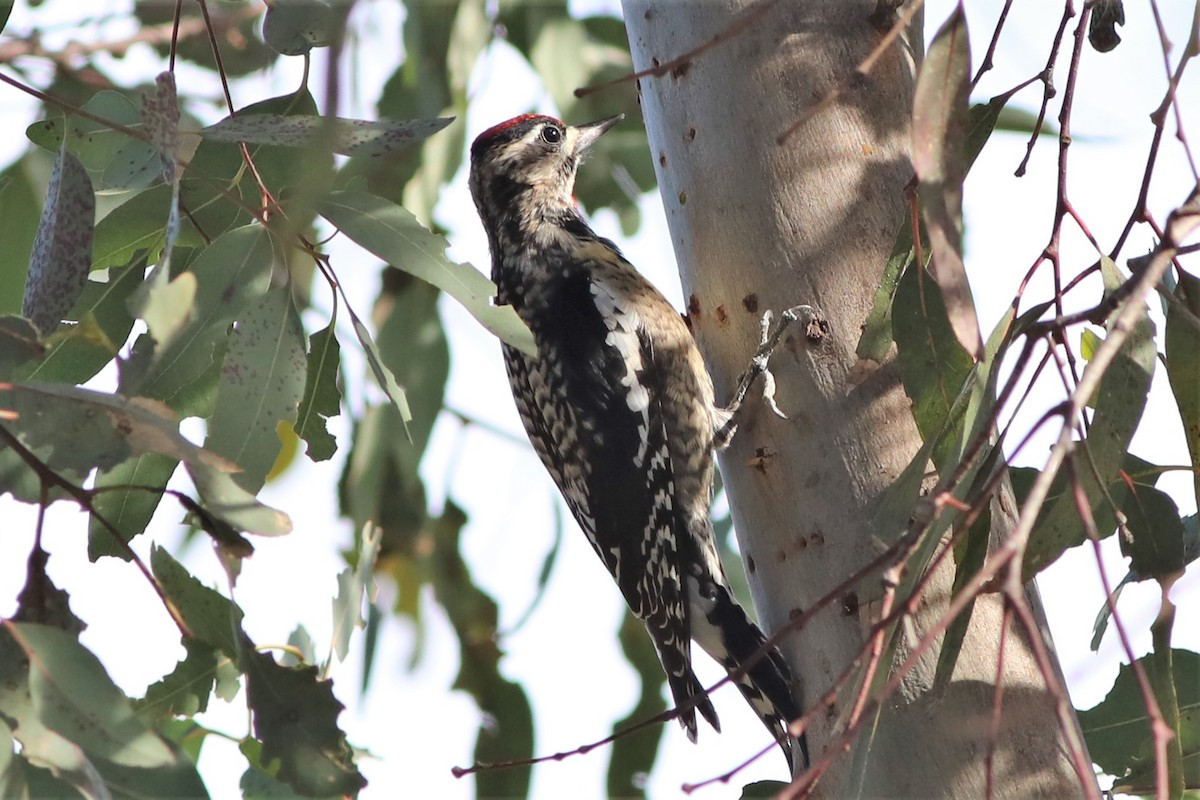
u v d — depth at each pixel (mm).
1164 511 4875
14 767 4180
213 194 5664
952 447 4484
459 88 8773
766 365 5652
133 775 4254
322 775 4715
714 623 7766
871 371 5484
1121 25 5277
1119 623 3316
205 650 5152
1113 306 3762
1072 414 3311
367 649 8383
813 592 5473
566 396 8078
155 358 4465
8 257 7430
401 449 8836
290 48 5355
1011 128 7684
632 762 8938
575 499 8203
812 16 5852
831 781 5199
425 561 9102
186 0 9211
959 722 4887
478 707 9039
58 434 4445
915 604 3625
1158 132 4270
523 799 8914
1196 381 4785
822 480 5484
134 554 4664
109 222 5602
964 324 3711
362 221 5090
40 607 4566
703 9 6043
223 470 4449
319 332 5828
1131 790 5359
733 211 5855
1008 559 3262
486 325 5008
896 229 5641
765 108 5812
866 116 5758
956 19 3930
